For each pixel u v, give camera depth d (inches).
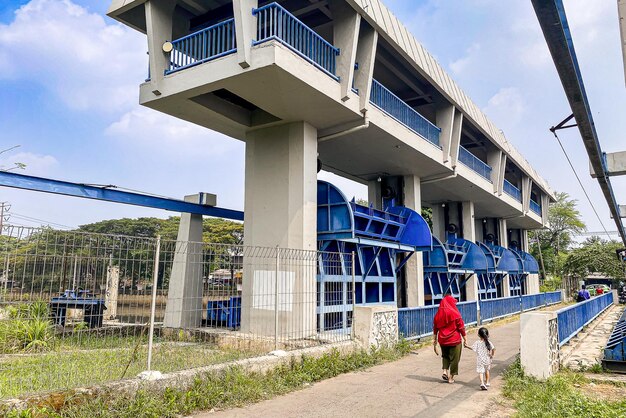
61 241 222.4
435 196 919.0
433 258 757.3
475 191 868.0
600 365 359.3
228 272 332.5
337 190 502.9
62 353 241.6
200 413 244.8
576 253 1999.3
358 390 301.4
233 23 439.2
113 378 243.0
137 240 258.7
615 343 372.2
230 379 278.5
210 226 1684.3
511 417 244.4
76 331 247.9
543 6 184.4
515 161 1026.1
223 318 481.4
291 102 439.5
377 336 422.0
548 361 315.6
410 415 249.4
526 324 326.6
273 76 385.1
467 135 885.8
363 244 533.6
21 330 232.4
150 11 430.0
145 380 239.9
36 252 213.3
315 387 308.8
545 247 2279.8
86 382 230.2
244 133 534.3
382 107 543.2
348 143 568.4
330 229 499.2
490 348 314.8
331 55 453.4
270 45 368.8
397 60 615.5
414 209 721.6
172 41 449.7
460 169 738.2
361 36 488.4
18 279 208.4
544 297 1115.3
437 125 698.8
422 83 677.3
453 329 332.5
